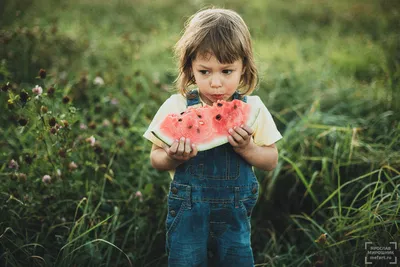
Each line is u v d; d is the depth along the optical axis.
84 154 3.44
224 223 2.33
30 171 3.21
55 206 3.08
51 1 8.73
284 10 9.66
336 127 3.80
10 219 2.98
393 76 4.72
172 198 2.34
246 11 9.34
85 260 2.86
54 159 3.27
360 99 4.77
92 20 8.05
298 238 3.43
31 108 3.17
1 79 4.61
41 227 3.03
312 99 4.75
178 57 2.48
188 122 2.23
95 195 3.31
